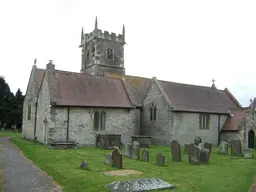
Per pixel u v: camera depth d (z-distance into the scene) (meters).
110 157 18.33
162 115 32.09
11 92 63.06
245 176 16.19
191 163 20.25
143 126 34.81
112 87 33.34
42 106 29.97
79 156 21.08
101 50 49.91
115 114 30.95
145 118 34.66
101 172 15.63
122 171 16.20
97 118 30.02
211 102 36.06
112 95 32.19
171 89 34.31
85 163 16.50
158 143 32.31
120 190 11.58
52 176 14.55
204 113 33.59
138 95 37.12
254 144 33.16
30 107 34.31
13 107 60.78
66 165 17.19
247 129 33.12
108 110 30.53
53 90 28.36
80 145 28.56
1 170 15.70
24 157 20.53
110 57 50.94
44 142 28.56
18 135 42.03
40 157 19.91
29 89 35.41
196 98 35.22
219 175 16.31
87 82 32.03
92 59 50.53
